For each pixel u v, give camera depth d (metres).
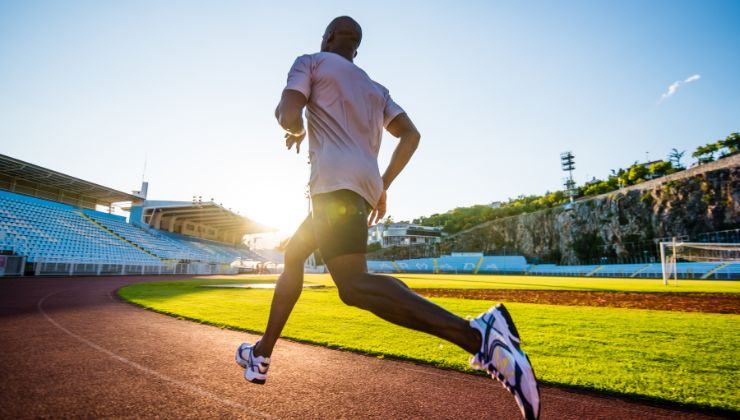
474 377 2.60
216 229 51.28
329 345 3.61
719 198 56.41
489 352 1.02
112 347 3.19
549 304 9.09
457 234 89.00
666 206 61.88
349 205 1.18
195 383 2.25
